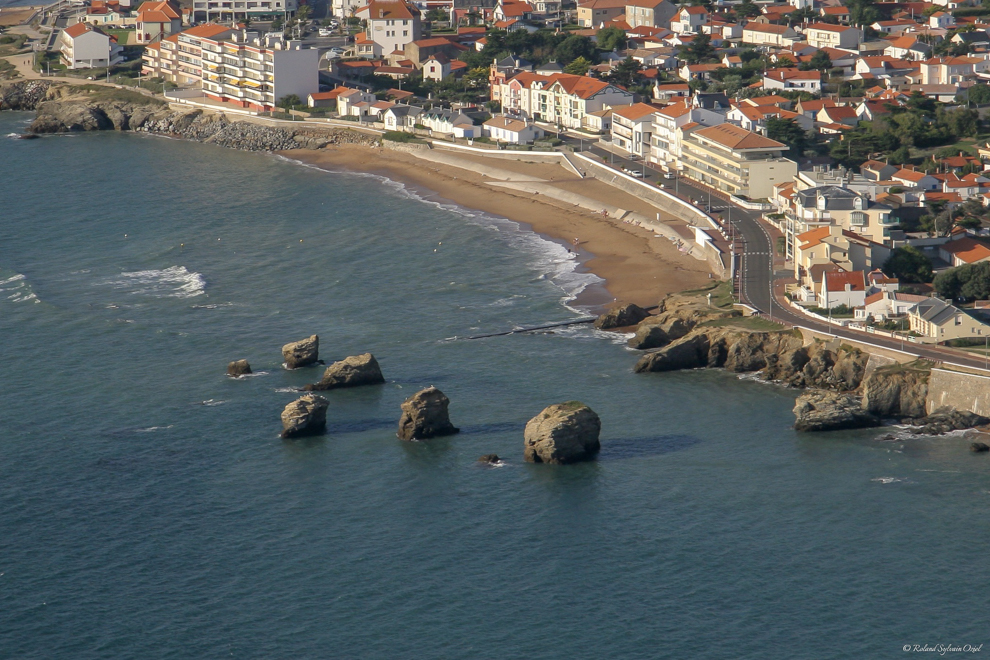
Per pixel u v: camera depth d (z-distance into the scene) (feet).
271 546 502.38
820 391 611.88
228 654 438.40
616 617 455.22
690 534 505.66
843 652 434.30
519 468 561.02
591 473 554.87
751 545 496.23
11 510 528.63
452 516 522.06
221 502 535.19
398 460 569.64
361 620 456.04
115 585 478.18
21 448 580.30
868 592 465.88
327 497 538.47
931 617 451.12
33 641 446.60
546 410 574.15
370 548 500.33
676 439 584.81
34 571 486.79
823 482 541.34
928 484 536.42
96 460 570.05
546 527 512.63
